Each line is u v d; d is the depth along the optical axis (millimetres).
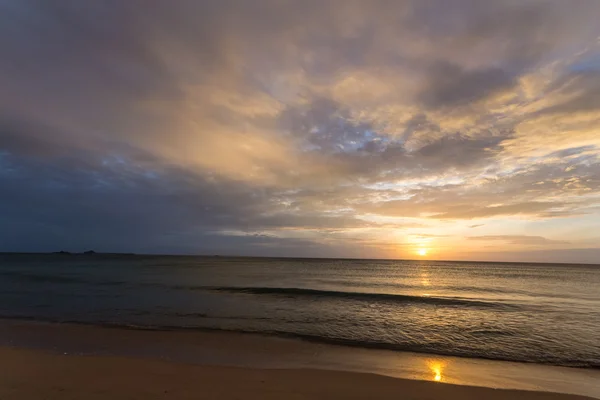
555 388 7980
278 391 6762
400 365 9484
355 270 71000
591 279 50500
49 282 33094
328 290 27953
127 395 6258
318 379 7633
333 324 15008
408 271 70625
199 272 52781
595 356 10805
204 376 7555
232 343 11297
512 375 8883
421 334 13516
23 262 89812
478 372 9070
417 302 22547
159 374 7586
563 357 10680
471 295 27828
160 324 14141
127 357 9055
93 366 8062
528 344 12234
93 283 32344
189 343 11180
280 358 9781
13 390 6441
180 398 6188
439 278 50125
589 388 8023
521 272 72438
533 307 21141
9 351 9289
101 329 13016
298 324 14812
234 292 25812
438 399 6707
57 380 7039
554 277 55406
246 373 7918
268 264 94750
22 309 17734
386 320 16281
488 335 13539
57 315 16078
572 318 17406
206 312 17266
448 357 10469
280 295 24516
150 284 31656
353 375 8008
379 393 6906
